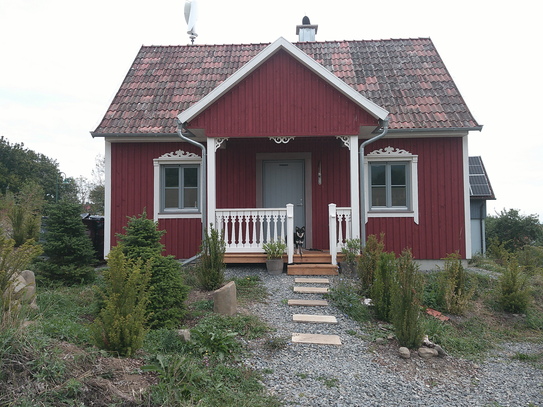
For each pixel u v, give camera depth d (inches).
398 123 428.5
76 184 1622.8
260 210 401.7
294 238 441.4
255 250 400.8
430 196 445.1
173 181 465.4
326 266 378.9
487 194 682.2
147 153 459.8
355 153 388.8
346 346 235.3
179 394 159.9
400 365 217.0
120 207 456.8
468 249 440.1
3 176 1325.0
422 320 268.8
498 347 276.2
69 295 303.9
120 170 459.2
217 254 332.8
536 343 288.0
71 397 143.8
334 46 553.0
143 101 478.0
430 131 425.1
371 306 299.6
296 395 177.3
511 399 191.6
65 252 345.4
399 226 446.3
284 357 215.2
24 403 136.0
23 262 212.2
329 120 389.7
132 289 191.9
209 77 510.3
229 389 174.7
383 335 253.8
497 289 362.0
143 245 261.7
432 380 205.3
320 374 198.2
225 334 223.9
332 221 387.9
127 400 147.7
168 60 545.6
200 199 461.7
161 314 242.4
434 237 442.9
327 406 170.1
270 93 392.2
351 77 491.5
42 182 1460.4
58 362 154.7
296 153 468.8
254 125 390.9
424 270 436.8
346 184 462.9
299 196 474.9
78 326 218.2
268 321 269.4
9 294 186.2
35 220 498.0
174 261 265.0
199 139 451.2
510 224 791.1
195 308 280.2
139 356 187.9
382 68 505.7
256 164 470.6
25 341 159.0
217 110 392.8
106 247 453.7
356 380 195.2
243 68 385.1
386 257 297.0
